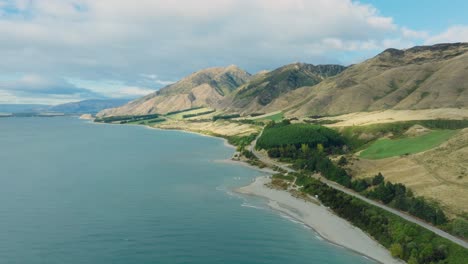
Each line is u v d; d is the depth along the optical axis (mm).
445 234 98438
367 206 123250
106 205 126375
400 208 119562
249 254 90750
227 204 130875
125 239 97188
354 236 104625
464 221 100125
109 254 88500
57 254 87938
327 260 88938
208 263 85562
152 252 90062
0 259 85062
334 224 113688
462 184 121250
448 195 116938
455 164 135750
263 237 101375
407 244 93750
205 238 99312
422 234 98312
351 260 89438
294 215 120688
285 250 93625
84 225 106688
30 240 95688
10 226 105125
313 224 112938
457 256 86375
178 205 128125
